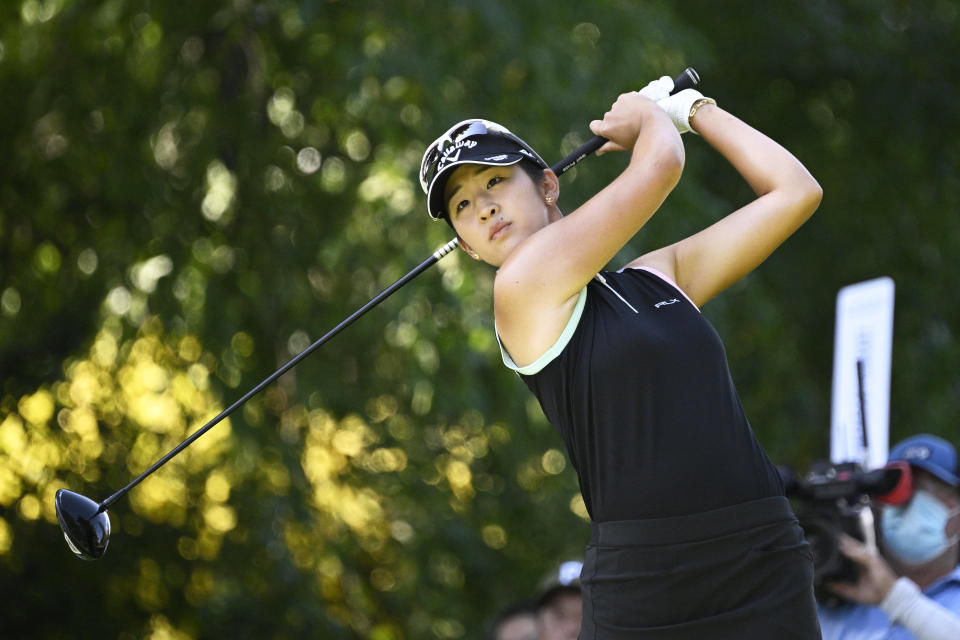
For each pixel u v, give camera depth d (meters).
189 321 30.02
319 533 30.36
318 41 30.69
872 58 37.34
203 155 31.05
